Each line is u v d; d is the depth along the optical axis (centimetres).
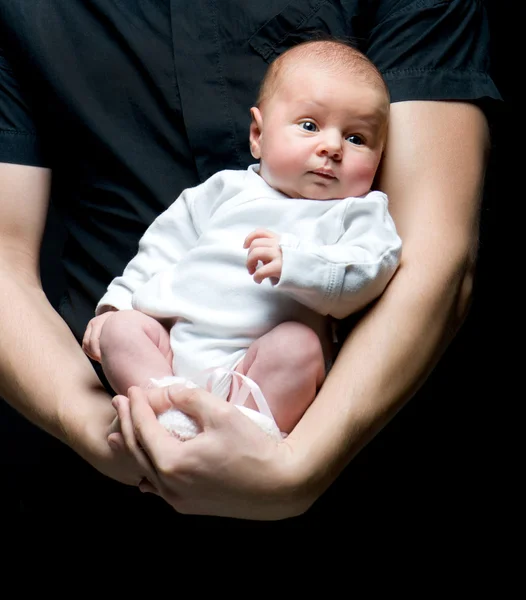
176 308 149
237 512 136
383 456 202
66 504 185
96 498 183
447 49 162
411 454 246
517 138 264
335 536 184
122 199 173
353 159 149
